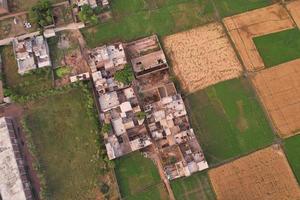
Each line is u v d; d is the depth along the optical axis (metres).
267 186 52.50
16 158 50.72
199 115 55.69
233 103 56.41
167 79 57.41
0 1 57.34
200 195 52.03
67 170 52.44
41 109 54.94
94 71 56.38
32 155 52.44
